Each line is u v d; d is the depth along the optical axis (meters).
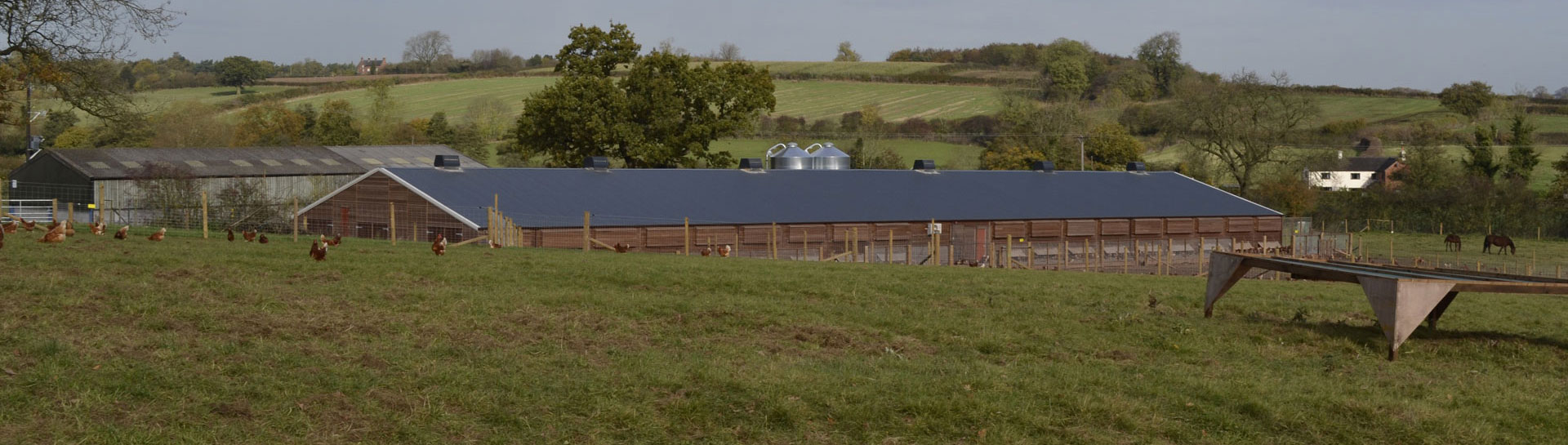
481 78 174.50
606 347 13.62
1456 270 18.58
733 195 55.62
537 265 23.19
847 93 156.88
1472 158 104.50
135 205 64.56
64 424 9.23
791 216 53.19
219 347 12.01
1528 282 15.04
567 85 77.88
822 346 14.68
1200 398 12.11
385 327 14.14
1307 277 17.33
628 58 81.25
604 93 77.00
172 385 10.44
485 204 47.50
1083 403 11.43
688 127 78.31
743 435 10.25
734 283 21.02
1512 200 87.94
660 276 21.84
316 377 11.02
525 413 10.42
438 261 23.14
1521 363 15.08
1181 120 103.56
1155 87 176.62
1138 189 67.62
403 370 11.57
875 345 14.78
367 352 12.26
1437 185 101.06
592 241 42.03
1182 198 66.94
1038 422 10.88
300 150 95.81
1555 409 12.34
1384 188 97.75
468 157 108.69
